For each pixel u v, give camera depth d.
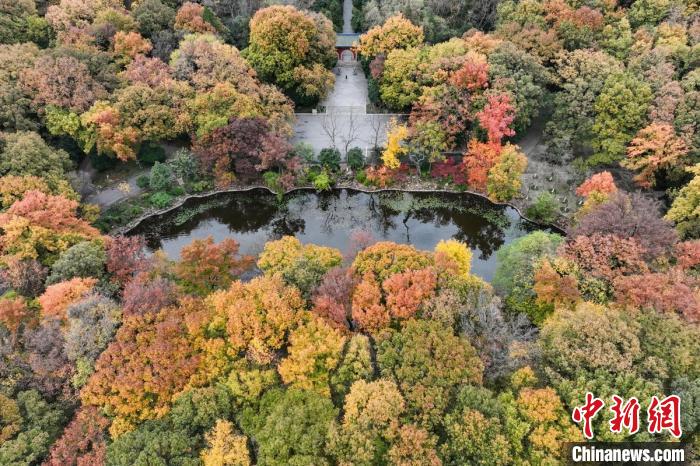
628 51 77.62
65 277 47.56
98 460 34.16
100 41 81.62
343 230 70.50
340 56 99.06
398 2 95.19
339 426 34.47
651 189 66.56
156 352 37.75
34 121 68.69
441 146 69.75
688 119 62.00
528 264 48.69
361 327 41.69
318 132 80.25
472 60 71.69
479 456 32.91
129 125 68.81
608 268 45.59
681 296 40.31
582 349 36.66
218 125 68.38
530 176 72.44
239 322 39.69
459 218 71.94
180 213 71.38
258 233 71.62
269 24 76.69
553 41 77.56
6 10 82.12
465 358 37.12
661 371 34.88
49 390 38.84
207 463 33.78
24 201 52.72
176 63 76.06
